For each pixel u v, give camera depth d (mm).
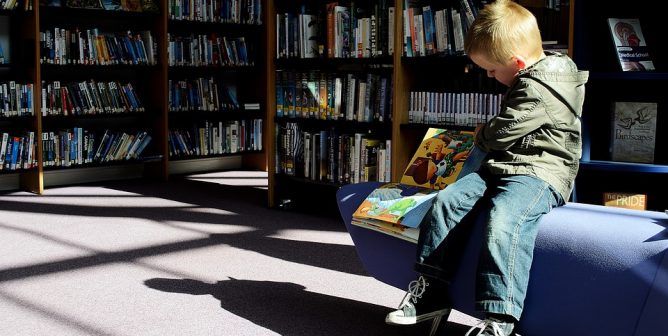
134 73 6395
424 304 2291
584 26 3336
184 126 6500
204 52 6410
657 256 1884
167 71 6160
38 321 2697
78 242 3936
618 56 3303
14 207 4934
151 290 3084
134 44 6035
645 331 1899
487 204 2266
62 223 4414
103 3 5793
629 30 3377
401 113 4270
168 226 4367
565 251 2041
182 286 3148
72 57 5645
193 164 6836
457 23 3924
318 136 4746
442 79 4398
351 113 4535
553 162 2229
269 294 3045
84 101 5785
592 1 3406
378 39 4336
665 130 3363
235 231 4254
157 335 2562
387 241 2535
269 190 5035
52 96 5602
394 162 4266
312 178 4797
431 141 2732
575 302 2023
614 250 1962
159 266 3467
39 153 5512
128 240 3990
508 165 2242
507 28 2227
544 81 2191
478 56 2295
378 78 4383
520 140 2252
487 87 4059
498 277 2033
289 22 4816
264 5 6762
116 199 5289
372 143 4430
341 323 2701
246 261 3576
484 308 2039
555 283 2059
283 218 4664
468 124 4004
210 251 3770
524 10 2309
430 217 2250
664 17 3459
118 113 5980
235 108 6684
